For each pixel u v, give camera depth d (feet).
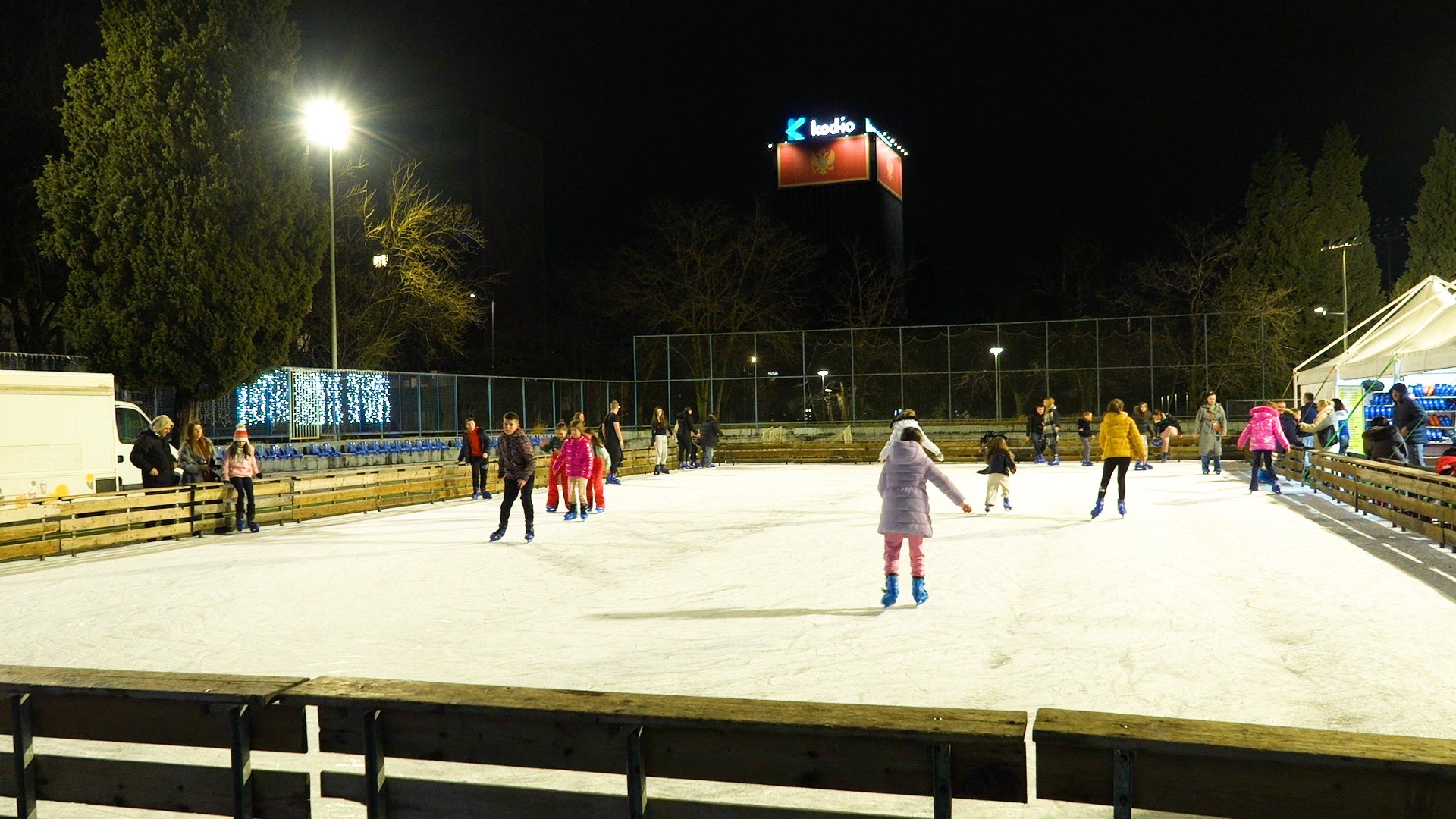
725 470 99.60
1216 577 29.86
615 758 9.02
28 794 10.57
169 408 73.10
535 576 32.68
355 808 13.12
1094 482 72.08
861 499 62.03
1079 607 25.80
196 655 21.98
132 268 63.77
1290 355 122.52
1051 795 8.13
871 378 122.01
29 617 26.91
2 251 73.46
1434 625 22.74
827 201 425.69
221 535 46.98
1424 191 144.77
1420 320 61.87
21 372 43.88
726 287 152.15
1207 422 76.74
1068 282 181.37
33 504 38.29
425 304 114.93
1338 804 7.39
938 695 17.60
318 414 80.94
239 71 66.28
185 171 64.49
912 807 13.01
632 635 23.17
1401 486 40.93
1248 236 151.33
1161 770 7.84
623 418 128.57
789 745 8.61
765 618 25.02
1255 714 16.24
